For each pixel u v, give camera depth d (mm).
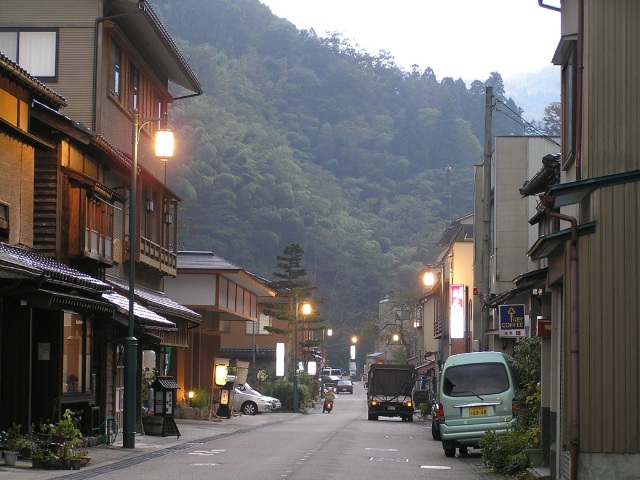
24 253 20484
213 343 54562
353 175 185750
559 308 16156
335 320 144375
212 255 48281
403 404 52562
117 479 16391
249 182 134375
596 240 13391
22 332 20312
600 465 13156
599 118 13758
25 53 29859
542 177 25344
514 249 39562
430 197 179250
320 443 27734
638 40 13789
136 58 34312
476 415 23031
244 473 17625
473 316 47750
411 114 190250
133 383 24438
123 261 31875
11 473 17281
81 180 24344
